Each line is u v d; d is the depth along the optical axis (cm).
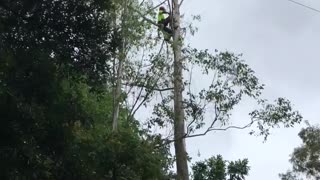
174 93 1755
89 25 1023
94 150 1082
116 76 1686
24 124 890
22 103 896
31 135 904
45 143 934
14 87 897
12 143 879
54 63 999
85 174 1018
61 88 968
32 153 899
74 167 992
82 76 1050
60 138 941
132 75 1742
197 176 1928
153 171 1210
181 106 1730
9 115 876
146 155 1198
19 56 932
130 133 1280
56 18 1001
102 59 1044
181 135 1706
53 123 934
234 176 1923
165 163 1551
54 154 951
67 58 1008
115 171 1106
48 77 929
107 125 1702
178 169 1680
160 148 1636
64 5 1008
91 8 1030
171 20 1847
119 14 1599
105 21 1052
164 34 1775
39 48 981
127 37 1609
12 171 881
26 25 986
